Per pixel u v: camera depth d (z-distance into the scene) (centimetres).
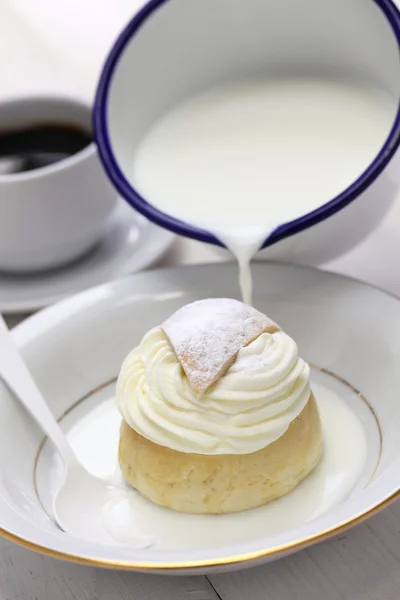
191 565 51
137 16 69
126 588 57
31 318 67
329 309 65
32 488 61
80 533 59
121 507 60
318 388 65
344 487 59
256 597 55
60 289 74
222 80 72
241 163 68
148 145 70
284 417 58
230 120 71
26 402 63
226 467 57
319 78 71
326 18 69
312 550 57
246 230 64
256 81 72
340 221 64
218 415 57
